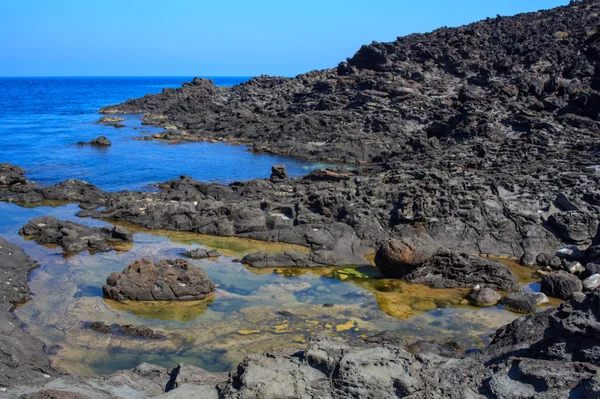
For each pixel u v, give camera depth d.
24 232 30.20
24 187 40.91
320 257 26.42
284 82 112.88
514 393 11.46
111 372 16.16
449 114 63.75
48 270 24.69
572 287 22.19
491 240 28.72
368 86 76.50
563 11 91.62
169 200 35.66
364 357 12.02
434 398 11.36
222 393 11.77
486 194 31.16
